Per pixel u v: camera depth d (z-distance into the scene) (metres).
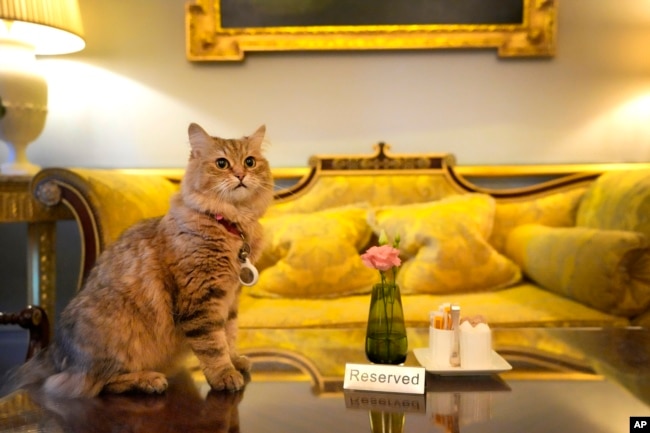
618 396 0.94
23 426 0.82
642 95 2.36
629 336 1.32
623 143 2.38
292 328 1.58
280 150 2.37
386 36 2.29
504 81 2.36
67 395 0.94
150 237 1.04
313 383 1.01
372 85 2.35
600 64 2.35
